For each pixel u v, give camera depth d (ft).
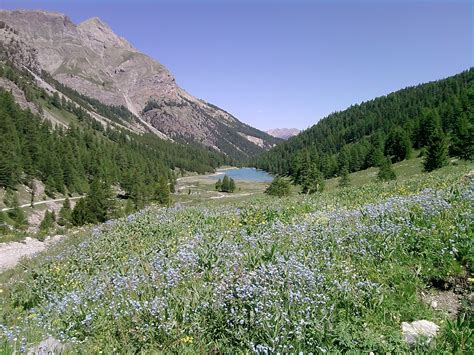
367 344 17.62
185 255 30.37
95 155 500.74
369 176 274.98
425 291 24.03
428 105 517.55
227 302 21.61
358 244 29.91
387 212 36.68
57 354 19.74
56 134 556.51
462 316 19.35
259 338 18.35
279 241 32.40
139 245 40.96
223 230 40.52
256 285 22.59
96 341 21.49
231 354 17.97
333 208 46.83
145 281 27.32
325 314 19.54
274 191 200.85
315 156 395.75
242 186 538.47
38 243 95.40
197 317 21.04
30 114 556.51
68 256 43.14
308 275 23.24
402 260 26.94
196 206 66.69
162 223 48.78
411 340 18.39
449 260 25.45
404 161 301.63
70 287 33.27
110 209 219.61
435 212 33.99
